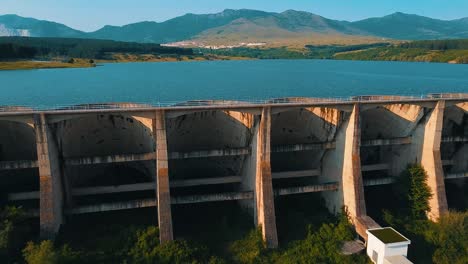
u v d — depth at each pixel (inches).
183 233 1619.1
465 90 5211.6
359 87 5629.9
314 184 1962.4
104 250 1421.0
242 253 1519.4
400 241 1444.4
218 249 1539.1
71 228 1529.3
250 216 1727.4
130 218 1635.1
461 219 1717.5
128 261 1403.8
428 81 6259.8
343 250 1557.6
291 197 1937.7
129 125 1696.6
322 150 1872.5
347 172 1722.4
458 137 1950.1
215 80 6402.6
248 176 1728.6
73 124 1585.9
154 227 1518.2
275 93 4990.2
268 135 1581.0
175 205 1822.1
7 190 1700.3
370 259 1518.2
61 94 4564.5
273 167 2081.7
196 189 1952.5
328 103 1633.9
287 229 1673.2
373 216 1788.9
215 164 1964.8
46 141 1382.9
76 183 1722.4
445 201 1786.4
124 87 5310.0
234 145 1827.0
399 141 1876.2
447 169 2187.5
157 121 1465.3
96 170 1830.7
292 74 7613.2
